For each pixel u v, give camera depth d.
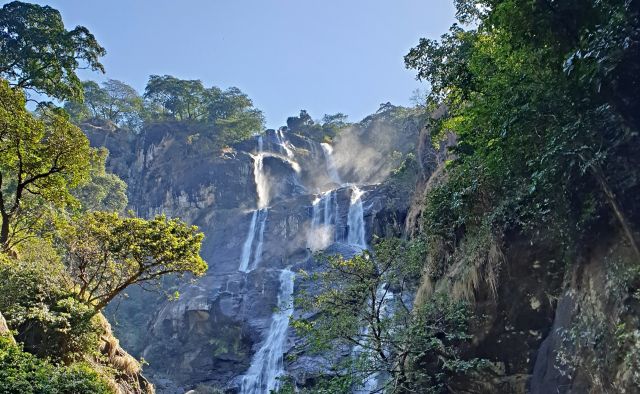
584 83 6.56
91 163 18.45
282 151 63.53
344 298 12.14
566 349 7.04
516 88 8.09
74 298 14.70
